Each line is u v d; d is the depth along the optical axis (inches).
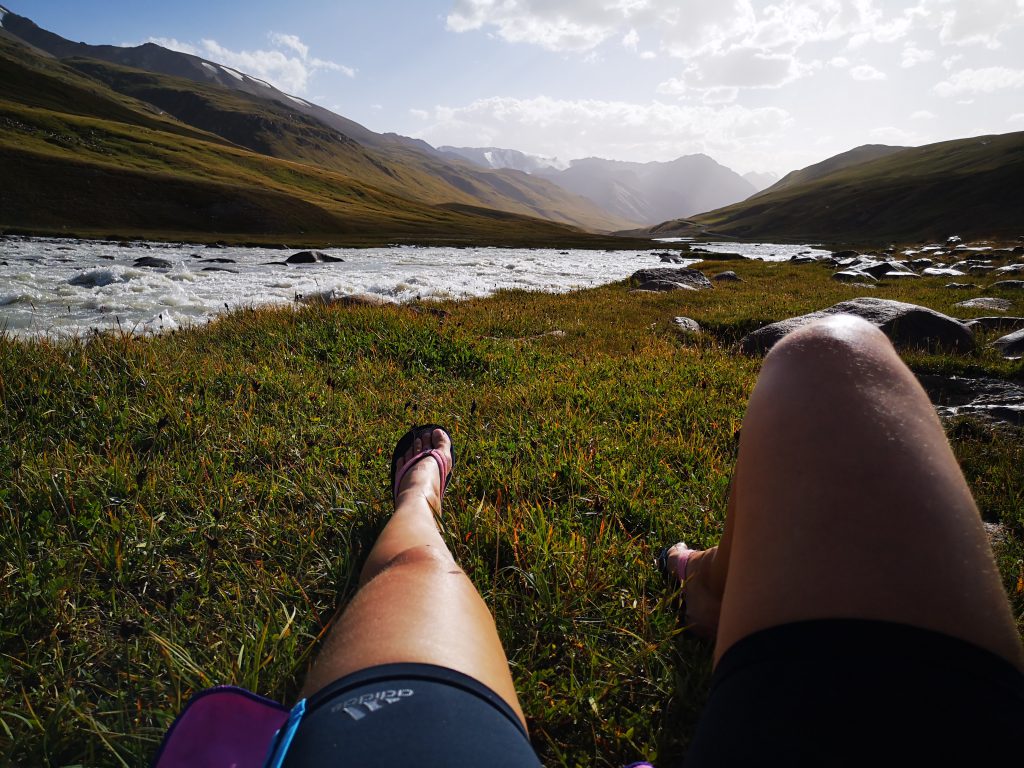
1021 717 18.9
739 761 21.0
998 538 108.7
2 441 112.8
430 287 694.5
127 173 2325.3
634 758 56.9
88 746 53.6
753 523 27.0
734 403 166.2
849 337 31.6
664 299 500.7
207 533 87.5
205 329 256.7
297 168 4087.1
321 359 203.5
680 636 70.4
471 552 82.6
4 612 70.4
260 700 37.6
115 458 103.0
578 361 220.2
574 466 110.3
